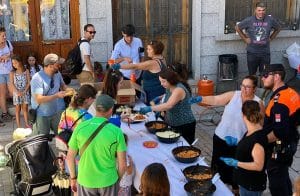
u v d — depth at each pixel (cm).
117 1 827
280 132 409
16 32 805
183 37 873
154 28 855
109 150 370
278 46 892
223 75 856
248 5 876
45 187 483
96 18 801
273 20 808
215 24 855
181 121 493
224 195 355
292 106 413
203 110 807
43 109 539
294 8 898
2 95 750
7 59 736
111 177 377
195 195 339
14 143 486
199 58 865
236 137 465
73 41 829
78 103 441
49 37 821
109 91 507
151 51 570
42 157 477
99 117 379
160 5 847
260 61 820
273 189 441
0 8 788
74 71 712
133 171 416
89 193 380
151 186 297
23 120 759
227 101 483
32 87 532
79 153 380
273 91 429
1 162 565
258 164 376
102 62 820
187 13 862
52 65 528
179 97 478
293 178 554
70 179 421
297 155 623
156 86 574
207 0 840
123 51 702
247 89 448
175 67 512
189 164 409
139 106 573
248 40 815
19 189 496
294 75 874
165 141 453
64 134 443
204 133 718
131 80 608
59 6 810
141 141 462
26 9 799
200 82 822
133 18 841
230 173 485
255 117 381
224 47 871
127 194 414
